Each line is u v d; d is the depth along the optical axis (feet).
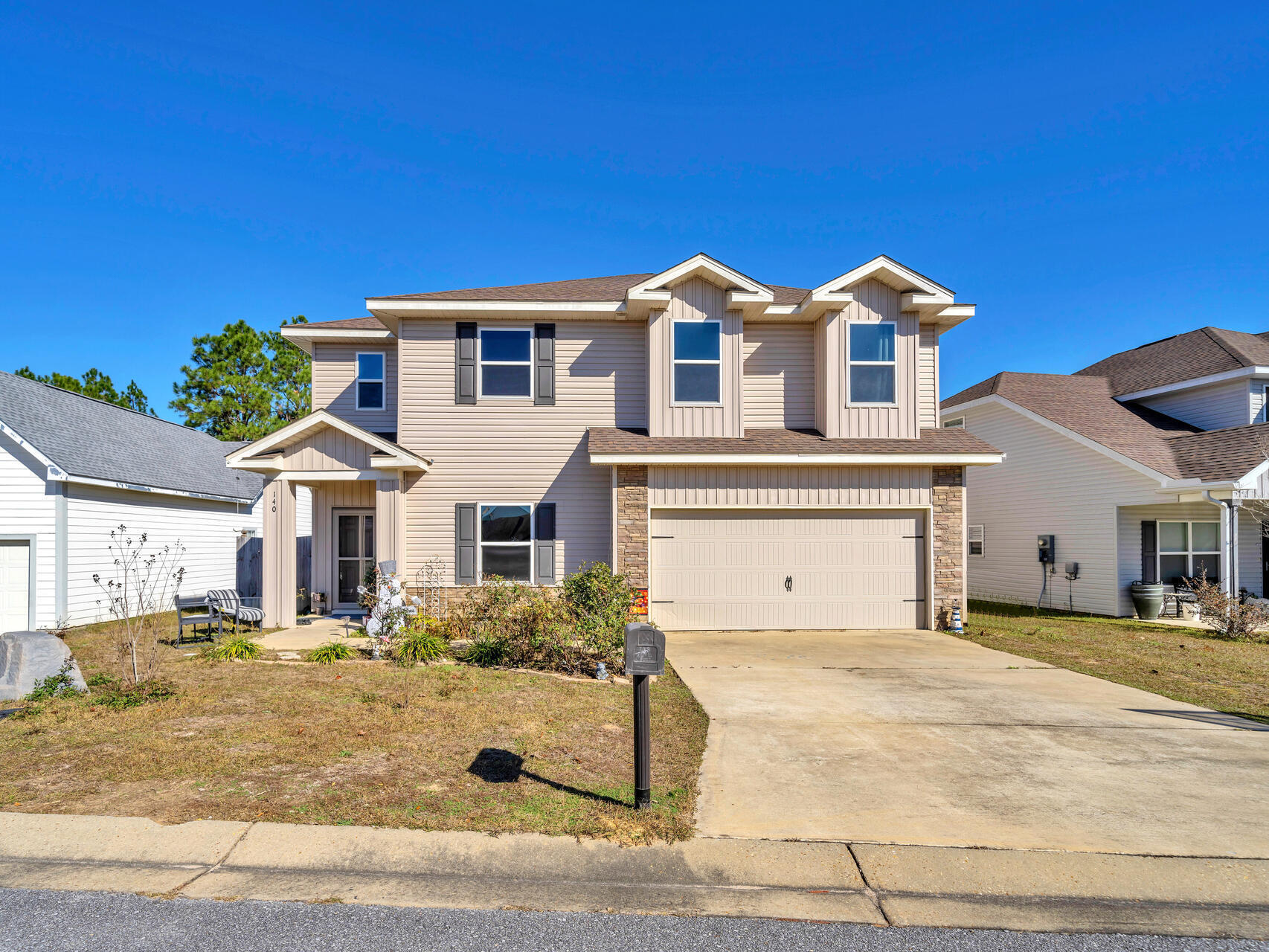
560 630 30.14
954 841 14.42
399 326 42.98
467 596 41.96
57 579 44.34
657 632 15.80
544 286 50.70
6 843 13.79
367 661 31.01
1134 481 48.93
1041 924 11.85
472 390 43.01
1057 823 15.29
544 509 42.93
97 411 59.16
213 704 23.25
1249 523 53.26
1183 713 24.39
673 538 42.04
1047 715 23.94
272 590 40.70
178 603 37.52
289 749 18.86
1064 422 55.47
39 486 44.93
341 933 11.31
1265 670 31.71
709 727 22.44
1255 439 47.50
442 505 42.60
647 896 12.54
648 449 40.04
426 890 12.58
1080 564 53.16
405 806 15.40
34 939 11.04
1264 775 18.31
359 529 47.32
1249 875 13.24
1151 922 11.96
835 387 43.21
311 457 40.60
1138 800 16.62
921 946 11.21
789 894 12.67
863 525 42.63
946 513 42.27
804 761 19.24
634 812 15.35
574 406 43.62
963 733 21.89
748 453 40.09
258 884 12.69
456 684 26.48
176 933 11.25
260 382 116.26
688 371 42.91
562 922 11.73
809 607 42.32
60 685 24.50
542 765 18.11
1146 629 44.29
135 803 15.37
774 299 44.60
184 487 56.44
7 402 47.91
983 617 50.47
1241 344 58.03
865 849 14.05
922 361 44.91
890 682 28.91
